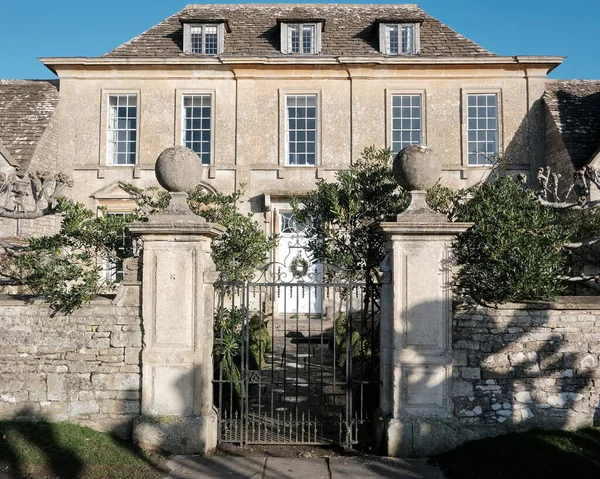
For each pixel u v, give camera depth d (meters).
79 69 17.75
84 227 7.85
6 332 6.89
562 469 5.86
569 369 6.76
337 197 7.93
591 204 8.41
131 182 17.52
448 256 6.63
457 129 17.72
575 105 17.30
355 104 17.72
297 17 18.23
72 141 17.66
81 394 6.81
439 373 6.61
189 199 9.16
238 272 8.55
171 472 6.04
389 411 6.72
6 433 6.42
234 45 18.25
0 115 17.09
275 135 17.72
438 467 6.22
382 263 6.84
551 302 6.76
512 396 6.71
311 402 8.92
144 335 6.73
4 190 8.90
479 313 6.75
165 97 17.80
